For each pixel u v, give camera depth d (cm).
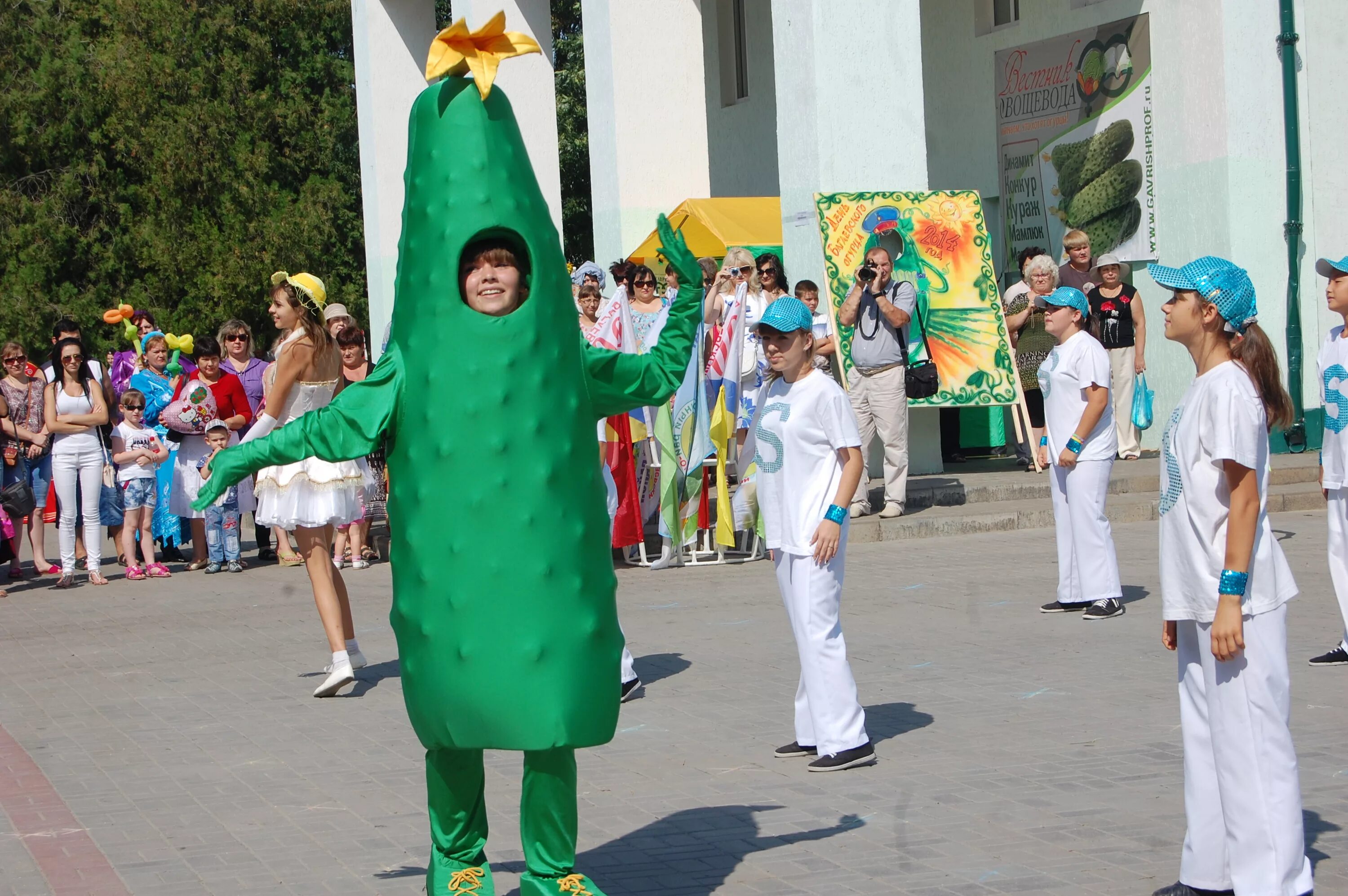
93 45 3172
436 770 422
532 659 390
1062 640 821
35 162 3100
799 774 584
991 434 1683
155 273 3070
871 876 461
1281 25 1502
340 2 3291
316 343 781
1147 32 1563
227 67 3116
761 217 1540
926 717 665
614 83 1648
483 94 407
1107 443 884
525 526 394
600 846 503
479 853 438
